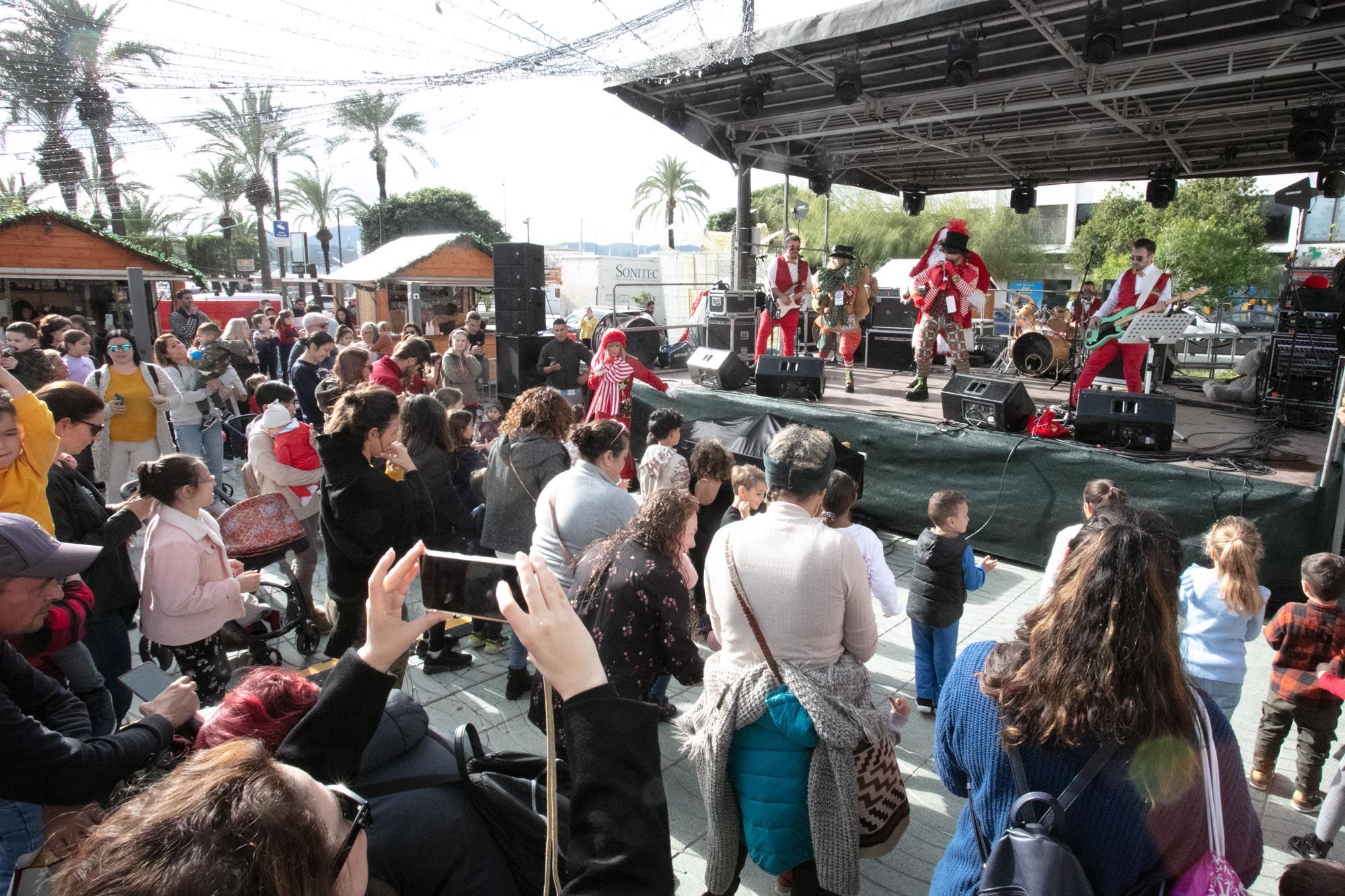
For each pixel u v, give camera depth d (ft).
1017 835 4.24
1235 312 69.67
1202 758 4.27
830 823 6.82
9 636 6.10
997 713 4.73
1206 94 30.27
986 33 25.46
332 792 3.21
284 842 2.53
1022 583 19.31
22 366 16.47
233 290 74.90
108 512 10.53
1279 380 27.73
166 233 101.09
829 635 7.15
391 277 55.01
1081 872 4.11
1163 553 4.47
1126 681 4.23
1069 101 28.96
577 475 10.56
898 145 38.91
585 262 82.84
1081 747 4.33
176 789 2.70
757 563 7.20
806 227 101.14
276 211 92.89
